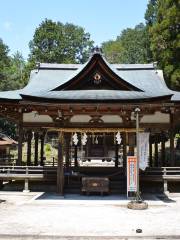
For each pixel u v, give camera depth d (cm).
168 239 1011
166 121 2045
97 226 1130
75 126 1831
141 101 1683
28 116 2092
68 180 2002
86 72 1938
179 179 1919
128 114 1784
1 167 2056
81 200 1695
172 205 1572
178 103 1895
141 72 2622
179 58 3130
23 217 1286
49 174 1980
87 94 1856
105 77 1956
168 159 3344
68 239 998
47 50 6419
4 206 1537
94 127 1827
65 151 2319
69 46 7206
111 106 1708
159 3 3459
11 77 5575
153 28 3303
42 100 1708
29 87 2331
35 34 6550
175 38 3130
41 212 1393
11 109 2042
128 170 1720
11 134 5281
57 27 6656
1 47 6191
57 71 2677
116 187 1941
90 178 1845
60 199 1725
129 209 1469
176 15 3088
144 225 1150
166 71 3108
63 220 1230
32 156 3806
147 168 2011
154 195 1886
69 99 1703
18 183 2131
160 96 1650
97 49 1922
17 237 1016
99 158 2817
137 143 1580
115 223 1179
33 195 1875
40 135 2716
